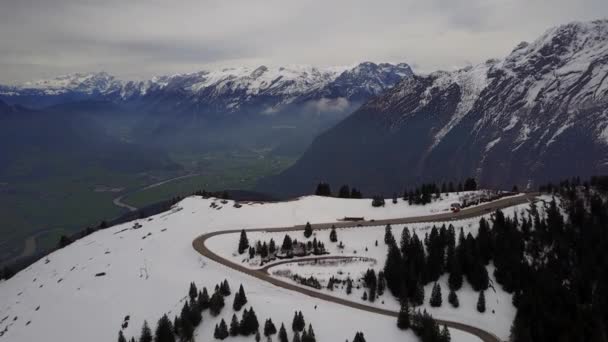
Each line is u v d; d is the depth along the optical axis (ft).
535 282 438.40
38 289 560.61
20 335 449.89
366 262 511.40
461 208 654.12
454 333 387.55
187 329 379.55
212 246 581.94
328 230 606.96
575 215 549.95
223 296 428.56
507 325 407.23
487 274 456.45
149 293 457.27
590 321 394.11
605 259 465.47
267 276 487.20
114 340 392.47
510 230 518.37
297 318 379.14
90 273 553.64
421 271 467.52
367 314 410.31
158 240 635.66
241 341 374.43
